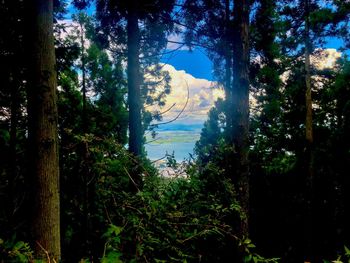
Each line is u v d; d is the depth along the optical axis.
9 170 4.99
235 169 6.70
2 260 2.56
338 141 15.58
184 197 4.07
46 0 4.12
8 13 6.67
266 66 14.56
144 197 3.76
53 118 4.10
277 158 16.80
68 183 4.05
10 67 6.80
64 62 9.01
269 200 15.54
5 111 7.49
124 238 3.41
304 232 15.31
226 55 11.38
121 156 4.03
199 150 5.29
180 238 3.78
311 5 15.41
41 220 3.94
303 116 17.16
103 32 12.17
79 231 3.80
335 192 15.71
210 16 11.52
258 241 15.28
